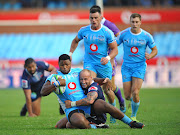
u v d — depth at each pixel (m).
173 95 69.94
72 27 116.94
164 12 116.25
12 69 88.94
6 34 117.06
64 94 23.70
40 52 112.94
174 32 116.75
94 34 29.05
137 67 31.28
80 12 116.19
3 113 42.62
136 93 29.55
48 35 116.94
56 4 127.25
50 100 64.56
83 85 23.55
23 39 115.75
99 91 23.55
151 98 63.47
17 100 63.38
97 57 29.70
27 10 116.19
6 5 127.25
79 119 22.59
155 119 32.00
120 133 21.00
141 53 31.33
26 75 37.53
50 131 22.84
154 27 116.25
